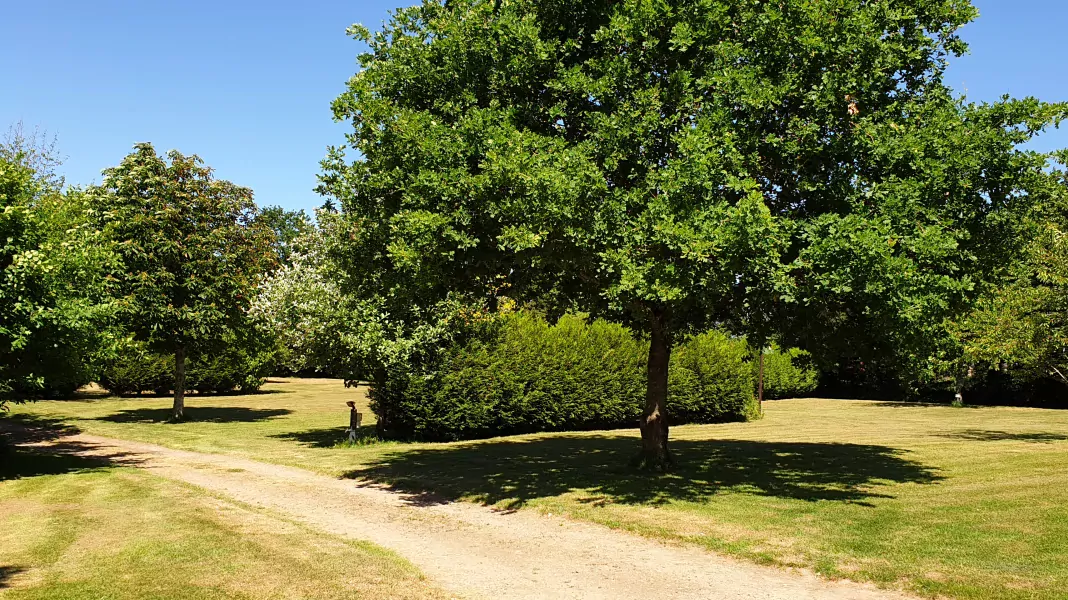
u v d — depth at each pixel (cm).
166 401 3111
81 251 1309
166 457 1510
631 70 995
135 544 766
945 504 926
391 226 998
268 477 1255
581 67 1045
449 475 1251
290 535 827
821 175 975
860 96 970
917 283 819
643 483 1124
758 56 980
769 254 813
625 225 891
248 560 710
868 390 3947
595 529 856
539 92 1085
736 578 657
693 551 750
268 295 2247
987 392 3472
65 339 1256
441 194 927
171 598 586
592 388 2180
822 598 596
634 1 975
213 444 1733
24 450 1609
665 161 996
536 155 883
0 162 1273
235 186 2392
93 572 660
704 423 2461
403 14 1122
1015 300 1830
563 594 618
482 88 1072
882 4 978
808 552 720
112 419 2342
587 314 2255
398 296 1154
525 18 1009
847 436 1892
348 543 795
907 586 613
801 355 1341
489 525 890
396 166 1040
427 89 1091
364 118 1023
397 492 1119
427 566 707
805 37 909
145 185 2247
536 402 2059
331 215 1680
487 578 666
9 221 1209
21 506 984
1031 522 804
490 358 1927
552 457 1483
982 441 1698
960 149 934
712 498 1002
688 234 793
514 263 1041
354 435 1770
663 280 837
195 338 2264
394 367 1698
